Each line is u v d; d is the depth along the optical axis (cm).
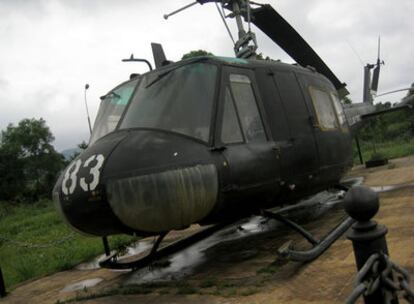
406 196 763
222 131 516
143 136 482
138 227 451
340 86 1041
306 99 691
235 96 555
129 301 468
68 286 600
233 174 504
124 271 627
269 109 601
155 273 577
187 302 434
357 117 1210
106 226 458
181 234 855
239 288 450
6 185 4912
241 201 526
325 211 822
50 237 1208
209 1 784
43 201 3697
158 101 523
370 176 1123
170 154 461
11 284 680
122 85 602
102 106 602
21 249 1026
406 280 182
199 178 464
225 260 580
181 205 450
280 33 812
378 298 185
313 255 489
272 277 468
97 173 449
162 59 675
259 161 545
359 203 193
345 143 782
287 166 598
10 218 2506
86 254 790
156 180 441
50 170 6209
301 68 743
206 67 543
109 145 479
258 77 611
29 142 6228
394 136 2809
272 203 601
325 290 402
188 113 506
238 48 761
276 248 598
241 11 779
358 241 194
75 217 464
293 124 634
